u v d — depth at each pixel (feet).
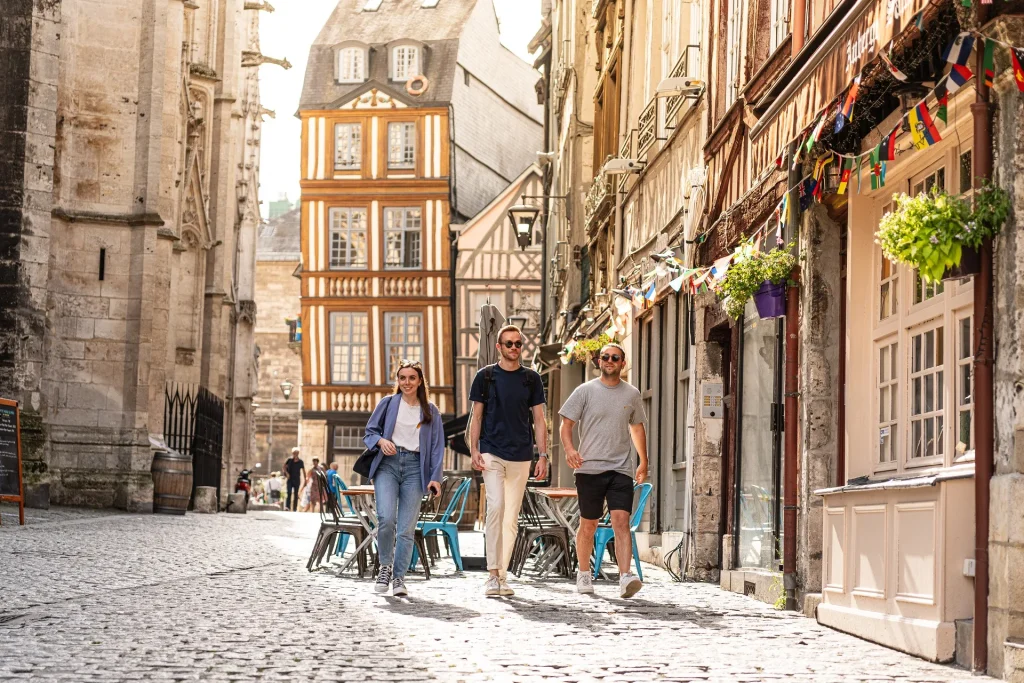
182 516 96.53
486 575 48.85
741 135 45.03
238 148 183.52
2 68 83.20
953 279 26.48
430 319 204.85
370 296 206.69
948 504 25.81
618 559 38.34
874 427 33.63
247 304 179.42
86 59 98.58
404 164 206.49
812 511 35.68
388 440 38.06
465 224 195.93
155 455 99.35
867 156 29.96
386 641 27.43
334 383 207.62
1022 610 23.18
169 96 115.14
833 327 36.14
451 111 205.67
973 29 23.54
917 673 24.21
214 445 115.44
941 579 25.77
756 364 43.75
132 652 24.79
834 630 31.40
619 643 27.94
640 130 67.62
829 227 36.27
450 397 203.82
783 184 38.14
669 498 60.08
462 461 168.04
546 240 145.38
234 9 144.77
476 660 24.61
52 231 96.94
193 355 132.77
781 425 40.09
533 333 193.06
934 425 29.60
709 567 49.26
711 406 49.96
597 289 88.48
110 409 97.40
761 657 26.16
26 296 82.89
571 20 114.93
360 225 207.51
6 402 66.13
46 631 27.66
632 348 70.33
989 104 24.77
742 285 37.68
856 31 26.05
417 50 207.51
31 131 83.35
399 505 38.17
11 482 65.98
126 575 42.14
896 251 24.95
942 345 29.35
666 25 65.72
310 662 24.06
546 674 23.12
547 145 153.79
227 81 143.64
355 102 207.62
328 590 39.91
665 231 59.67
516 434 38.55
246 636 27.73
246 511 124.47
